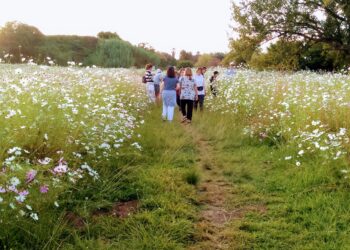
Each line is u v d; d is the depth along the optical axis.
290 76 15.12
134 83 15.77
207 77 19.89
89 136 5.87
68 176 4.57
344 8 24.50
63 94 7.29
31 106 5.87
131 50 67.81
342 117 7.52
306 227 4.33
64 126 5.75
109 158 5.95
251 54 27.28
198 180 5.79
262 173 6.21
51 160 4.63
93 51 60.50
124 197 5.00
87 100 7.59
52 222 3.94
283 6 25.33
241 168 6.44
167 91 10.96
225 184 5.82
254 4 25.73
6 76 7.89
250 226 4.37
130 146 6.86
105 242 3.91
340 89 10.54
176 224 4.27
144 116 10.94
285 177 5.84
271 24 25.64
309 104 8.49
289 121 8.15
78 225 4.14
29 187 3.89
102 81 11.62
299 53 27.31
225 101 12.73
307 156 6.38
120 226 4.20
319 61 28.47
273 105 9.84
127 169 5.74
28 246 3.56
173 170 6.14
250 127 8.95
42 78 8.35
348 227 4.20
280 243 4.02
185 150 7.79
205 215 4.71
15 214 3.65
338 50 26.80
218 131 9.23
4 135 4.72
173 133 9.08
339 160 5.75
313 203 4.78
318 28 26.09
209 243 4.02
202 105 13.41
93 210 4.54
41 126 5.31
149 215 4.44
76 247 3.68
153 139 7.91
